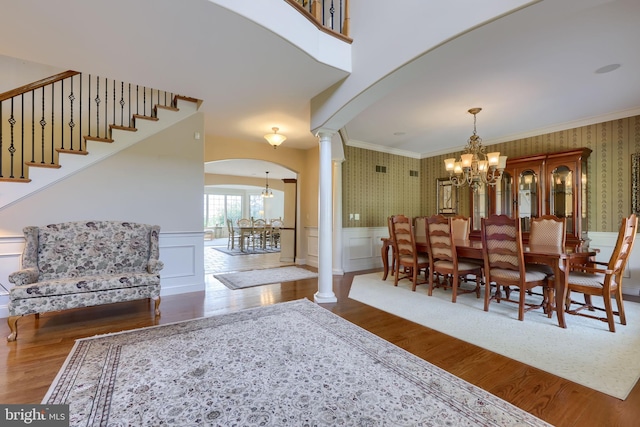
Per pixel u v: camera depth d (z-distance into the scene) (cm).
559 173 429
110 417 149
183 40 235
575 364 203
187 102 397
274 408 157
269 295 379
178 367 197
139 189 367
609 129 406
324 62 273
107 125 415
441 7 215
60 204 325
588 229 423
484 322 284
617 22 209
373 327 271
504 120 429
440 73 285
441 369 197
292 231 664
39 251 292
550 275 302
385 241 466
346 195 545
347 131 484
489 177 401
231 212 1350
